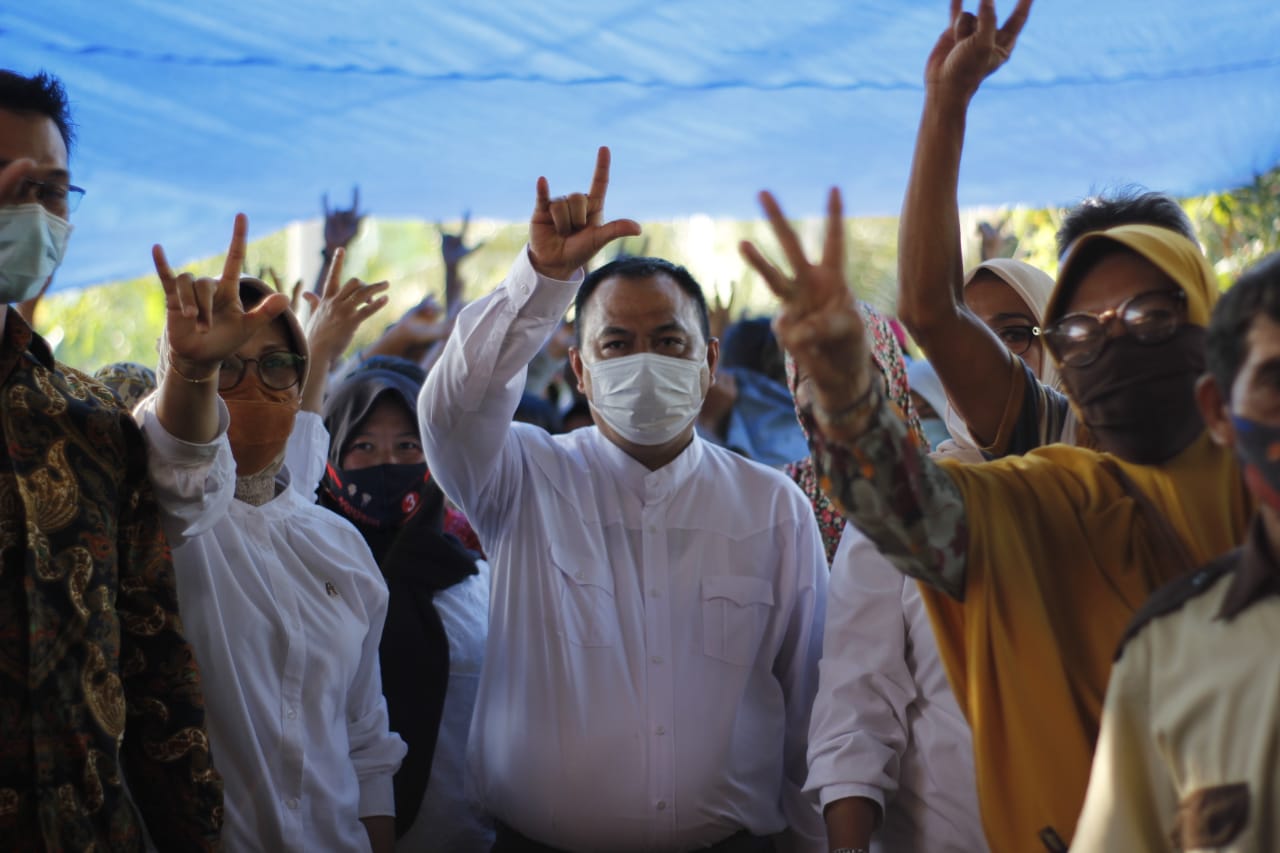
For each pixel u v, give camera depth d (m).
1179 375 1.85
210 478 2.26
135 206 4.59
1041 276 3.05
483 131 4.57
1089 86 4.98
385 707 2.81
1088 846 1.55
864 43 4.30
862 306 2.65
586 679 2.74
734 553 2.87
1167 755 1.51
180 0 3.70
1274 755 1.42
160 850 2.24
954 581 1.87
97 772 2.06
